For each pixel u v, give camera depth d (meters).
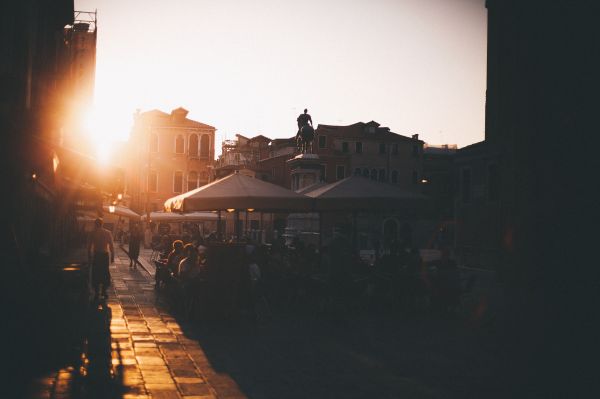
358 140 73.44
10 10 12.02
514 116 23.94
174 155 79.81
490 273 27.91
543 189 21.58
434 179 77.44
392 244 16.08
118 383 7.14
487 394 7.07
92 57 37.41
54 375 7.39
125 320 12.16
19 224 12.02
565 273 19.78
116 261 31.92
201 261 15.08
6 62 11.67
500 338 10.76
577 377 7.93
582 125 19.88
